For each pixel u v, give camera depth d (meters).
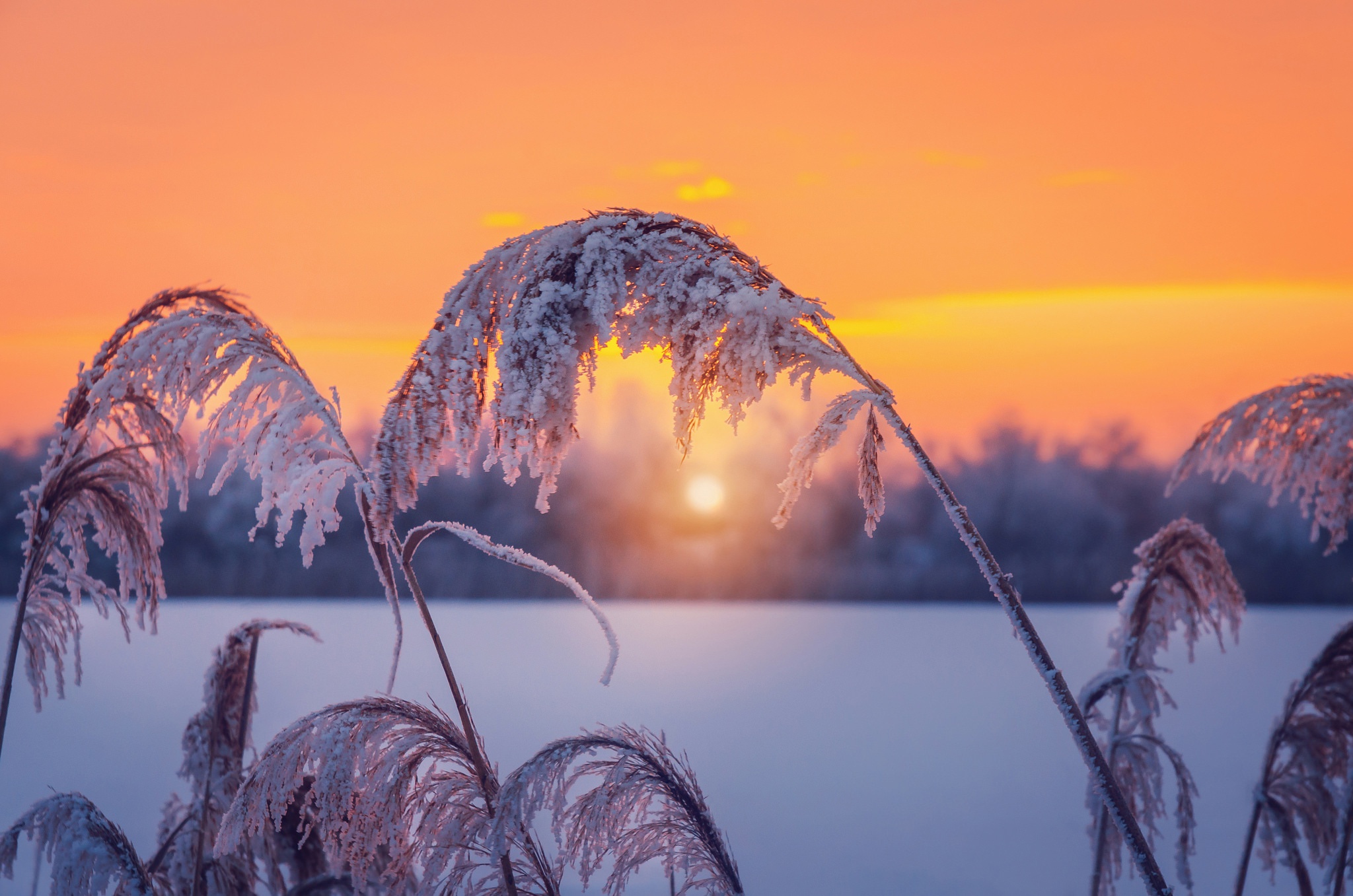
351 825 2.41
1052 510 46.34
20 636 3.03
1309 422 3.06
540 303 2.20
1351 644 3.42
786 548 52.16
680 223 2.29
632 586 52.78
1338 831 3.47
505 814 2.28
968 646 27.92
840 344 2.17
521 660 22.53
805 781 11.41
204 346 2.60
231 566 43.78
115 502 3.16
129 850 2.67
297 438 2.33
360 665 19.02
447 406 2.22
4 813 7.85
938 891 7.04
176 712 14.25
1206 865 6.74
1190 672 19.02
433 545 51.06
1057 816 9.63
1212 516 41.28
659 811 2.45
